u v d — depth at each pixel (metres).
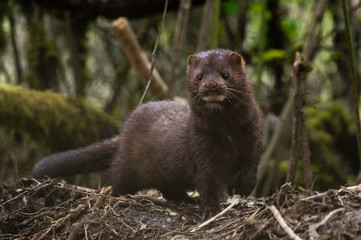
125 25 11.44
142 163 8.55
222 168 7.59
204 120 7.40
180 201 8.67
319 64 17.27
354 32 14.73
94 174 13.82
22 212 7.17
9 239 6.81
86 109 13.86
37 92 13.59
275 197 6.17
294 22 15.80
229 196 8.54
